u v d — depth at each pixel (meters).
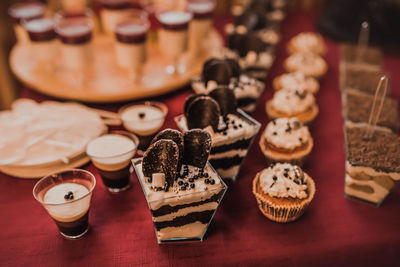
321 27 1.00
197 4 0.81
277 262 0.49
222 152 0.54
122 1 0.80
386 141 0.56
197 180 0.49
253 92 0.64
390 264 0.51
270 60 0.73
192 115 0.53
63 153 0.59
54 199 0.49
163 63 0.80
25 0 0.89
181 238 0.51
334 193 0.56
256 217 0.53
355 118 0.61
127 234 0.52
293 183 0.51
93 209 0.54
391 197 0.56
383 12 0.89
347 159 0.53
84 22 0.73
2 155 0.58
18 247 0.50
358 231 0.52
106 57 0.81
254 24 0.81
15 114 0.66
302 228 0.52
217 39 0.89
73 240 0.51
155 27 0.85
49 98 0.73
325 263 0.50
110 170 0.54
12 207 0.55
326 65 0.85
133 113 0.61
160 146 0.48
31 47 0.73
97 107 0.70
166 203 0.47
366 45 0.90
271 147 0.58
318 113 0.71
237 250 0.50
